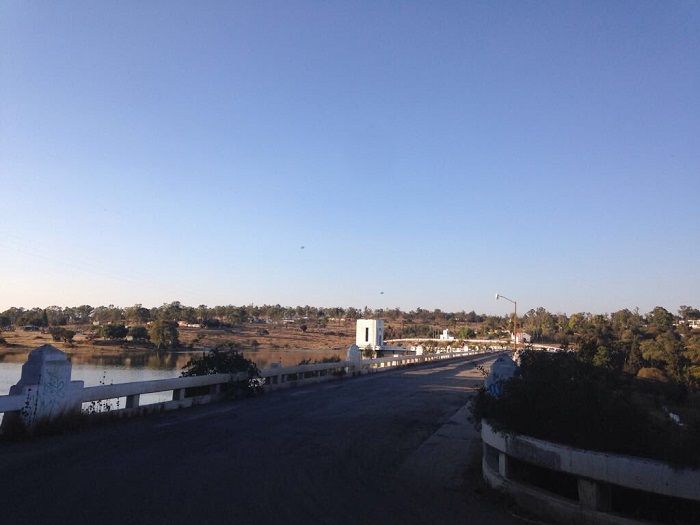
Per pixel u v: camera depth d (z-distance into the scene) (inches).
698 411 305.0
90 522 241.8
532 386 312.7
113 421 502.0
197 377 634.8
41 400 433.4
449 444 467.2
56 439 416.8
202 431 474.3
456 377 1211.2
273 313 5265.8
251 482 319.6
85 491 286.7
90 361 1867.6
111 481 307.1
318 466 371.6
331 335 4114.2
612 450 259.9
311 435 482.3
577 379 313.3
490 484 327.9
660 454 245.3
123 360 1926.7
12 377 1190.3
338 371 1153.4
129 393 530.9
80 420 459.5
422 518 274.2
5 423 414.3
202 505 272.1
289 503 284.4
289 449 420.2
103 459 359.3
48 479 307.0
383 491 321.1
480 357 2472.9
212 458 374.9
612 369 334.0
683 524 249.8
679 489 232.1
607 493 259.6
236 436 459.2
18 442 402.0
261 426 513.7
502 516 283.3
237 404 663.8
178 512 259.9
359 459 402.0
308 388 904.3
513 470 316.8
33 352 444.1
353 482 336.5
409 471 375.9
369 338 2596.0
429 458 415.8
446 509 291.6
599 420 272.2
